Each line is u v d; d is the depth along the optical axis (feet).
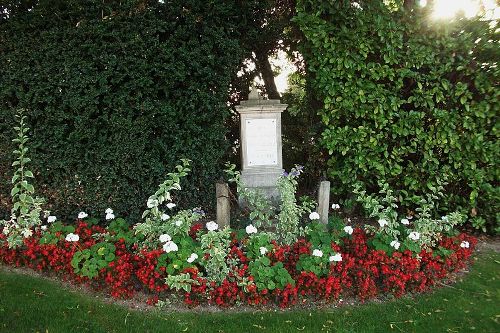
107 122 16.39
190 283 12.03
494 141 17.67
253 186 18.30
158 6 16.88
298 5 18.10
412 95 18.17
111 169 16.75
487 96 17.29
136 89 16.55
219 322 11.18
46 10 15.90
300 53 19.93
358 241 14.08
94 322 10.93
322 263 12.53
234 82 22.84
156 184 17.39
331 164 19.06
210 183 18.39
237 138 22.82
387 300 12.69
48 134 16.44
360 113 17.87
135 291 12.62
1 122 16.46
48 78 15.97
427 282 13.53
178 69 16.69
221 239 13.35
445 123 17.52
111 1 16.31
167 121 16.99
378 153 18.30
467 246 14.66
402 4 18.01
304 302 12.34
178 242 13.01
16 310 11.21
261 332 10.71
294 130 22.35
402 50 17.62
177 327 10.90
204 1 17.02
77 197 16.94
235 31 18.17
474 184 17.78
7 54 15.99
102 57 16.08
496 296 12.78
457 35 17.57
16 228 14.14
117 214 17.11
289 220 14.40
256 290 11.89
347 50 17.43
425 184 18.31
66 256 12.98
